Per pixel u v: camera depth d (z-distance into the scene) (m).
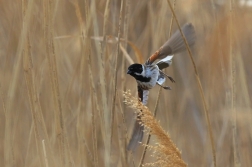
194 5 8.53
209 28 8.51
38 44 8.22
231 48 8.12
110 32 8.48
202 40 8.53
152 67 7.93
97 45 8.09
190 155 8.49
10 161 8.08
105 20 8.09
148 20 8.52
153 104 8.47
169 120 8.45
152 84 7.92
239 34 8.28
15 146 8.21
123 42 8.24
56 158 8.08
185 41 7.88
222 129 8.41
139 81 7.92
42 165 8.04
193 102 8.58
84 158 8.14
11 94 8.05
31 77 8.04
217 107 8.52
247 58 8.50
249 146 8.38
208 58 8.49
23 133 8.29
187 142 8.52
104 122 8.08
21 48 8.02
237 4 8.30
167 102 8.46
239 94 8.39
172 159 7.82
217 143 8.46
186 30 7.93
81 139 8.15
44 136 8.05
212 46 8.36
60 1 8.34
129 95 7.82
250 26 8.27
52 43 8.03
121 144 8.12
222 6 8.48
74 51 8.36
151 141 8.41
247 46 8.45
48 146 8.05
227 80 8.37
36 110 8.05
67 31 8.36
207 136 8.47
